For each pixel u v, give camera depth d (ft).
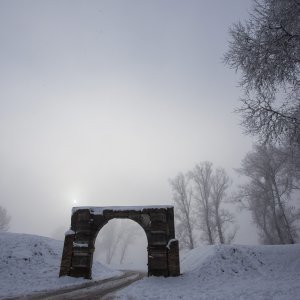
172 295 37.37
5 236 75.25
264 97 38.81
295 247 64.03
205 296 34.86
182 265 69.36
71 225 59.88
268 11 34.96
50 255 70.23
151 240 55.36
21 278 53.98
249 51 36.60
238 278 50.31
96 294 39.75
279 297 30.12
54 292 42.06
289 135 37.73
